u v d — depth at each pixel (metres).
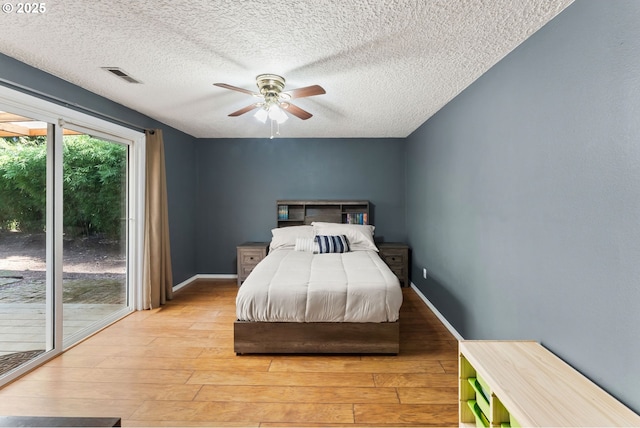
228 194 5.12
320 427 1.77
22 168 2.38
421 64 2.30
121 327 3.17
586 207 1.45
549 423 1.11
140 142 3.64
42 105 2.42
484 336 2.42
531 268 1.85
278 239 4.55
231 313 3.57
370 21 1.76
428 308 3.75
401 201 5.04
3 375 2.17
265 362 2.49
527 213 1.89
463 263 2.81
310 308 2.55
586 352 1.44
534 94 1.82
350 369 2.38
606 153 1.34
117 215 3.50
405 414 1.88
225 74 2.54
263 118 2.88
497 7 1.61
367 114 3.68
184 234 4.73
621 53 1.27
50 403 1.97
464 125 2.80
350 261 3.51
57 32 1.91
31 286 2.45
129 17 1.75
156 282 3.76
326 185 5.08
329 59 2.24
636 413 1.19
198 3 1.61
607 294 1.34
